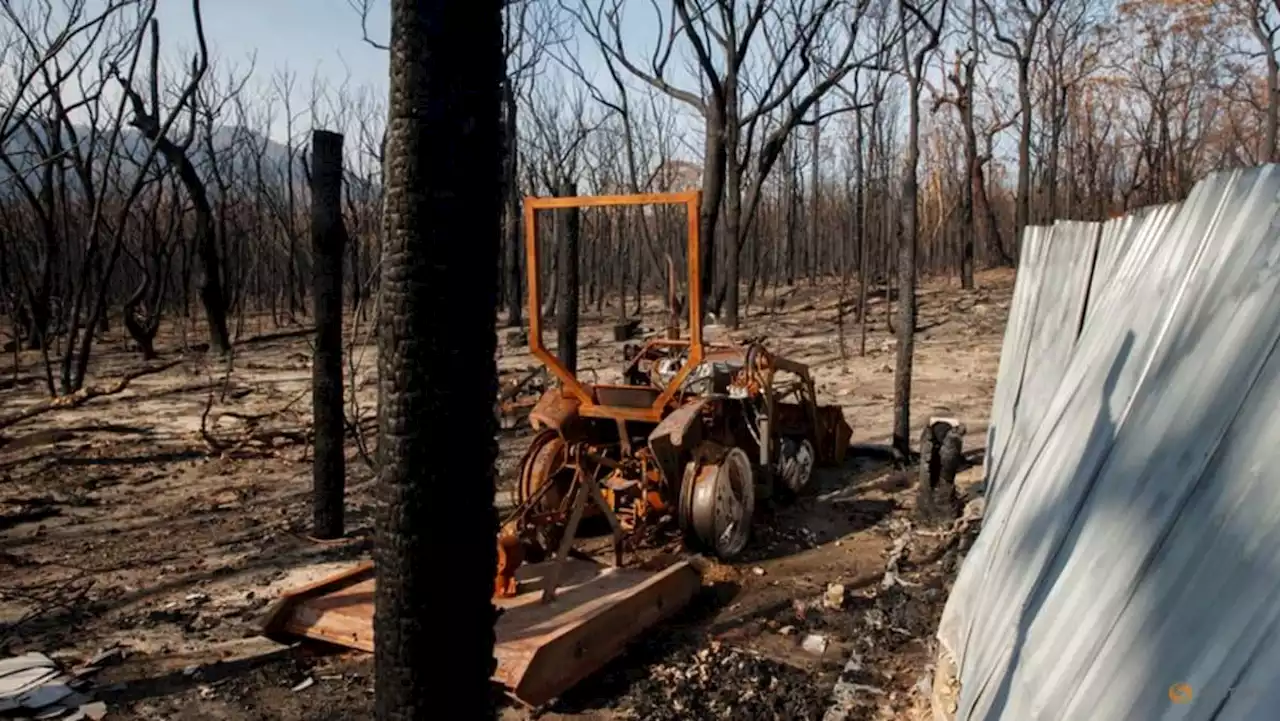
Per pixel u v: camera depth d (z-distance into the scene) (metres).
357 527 7.57
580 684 4.77
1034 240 6.32
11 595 6.04
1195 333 2.62
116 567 6.62
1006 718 2.69
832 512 8.02
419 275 1.91
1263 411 2.13
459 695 1.96
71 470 9.62
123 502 8.43
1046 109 32.84
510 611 4.97
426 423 1.92
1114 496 2.64
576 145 25.91
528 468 6.68
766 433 7.54
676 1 16.20
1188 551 2.15
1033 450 3.98
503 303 28.25
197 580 6.36
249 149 29.45
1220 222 2.71
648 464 6.83
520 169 26.27
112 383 15.60
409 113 1.90
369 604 5.09
